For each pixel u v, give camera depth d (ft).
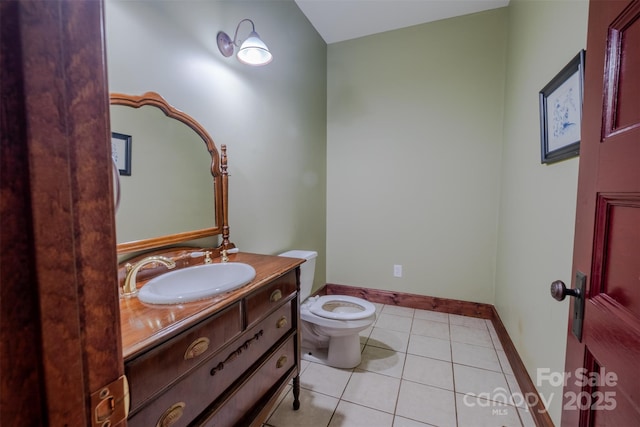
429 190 8.54
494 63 7.68
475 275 8.27
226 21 5.09
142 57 3.73
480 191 8.04
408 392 5.31
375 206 9.20
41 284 0.88
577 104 3.43
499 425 4.55
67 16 0.93
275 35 6.52
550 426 4.08
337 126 9.46
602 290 1.96
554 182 4.19
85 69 0.99
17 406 0.84
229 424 3.31
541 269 4.63
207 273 4.18
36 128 0.85
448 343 6.95
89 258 1.03
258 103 6.00
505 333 6.68
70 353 0.97
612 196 1.84
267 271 4.15
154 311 2.80
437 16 7.91
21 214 0.83
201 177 4.66
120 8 3.46
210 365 3.02
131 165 3.67
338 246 9.78
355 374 5.83
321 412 4.86
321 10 7.63
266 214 6.39
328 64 9.39
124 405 1.19
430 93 8.33
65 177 0.93
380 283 9.35
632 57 1.66
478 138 7.95
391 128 8.82
